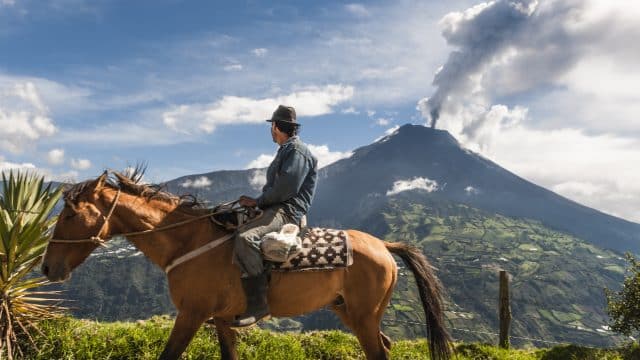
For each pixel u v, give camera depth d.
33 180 7.18
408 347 8.80
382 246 5.68
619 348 10.34
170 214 5.00
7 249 6.22
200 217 4.97
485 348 9.35
